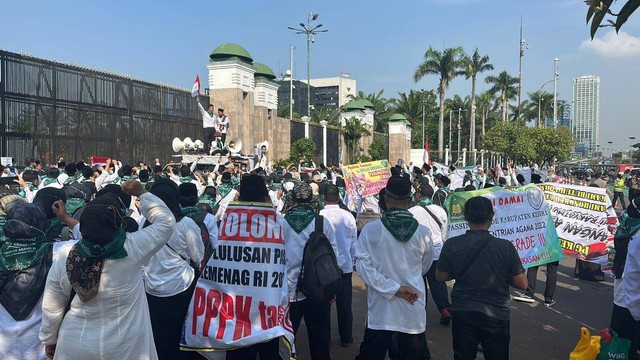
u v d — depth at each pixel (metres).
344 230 5.55
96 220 2.81
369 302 4.06
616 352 4.20
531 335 6.04
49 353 3.06
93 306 2.84
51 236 4.27
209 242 4.38
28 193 7.21
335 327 6.42
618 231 4.98
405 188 4.01
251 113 23.56
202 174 11.38
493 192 6.27
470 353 3.72
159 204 3.16
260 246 3.72
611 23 2.72
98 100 16.25
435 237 6.22
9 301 3.26
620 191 21.33
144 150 18.11
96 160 12.71
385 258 3.93
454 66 46.53
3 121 13.25
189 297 4.07
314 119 48.84
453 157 67.31
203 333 3.62
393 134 47.00
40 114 14.26
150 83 18.55
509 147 47.44
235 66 22.23
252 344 3.58
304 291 4.16
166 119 19.25
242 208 3.78
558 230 7.59
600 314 6.88
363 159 37.12
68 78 15.20
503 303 3.64
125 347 2.88
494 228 6.23
